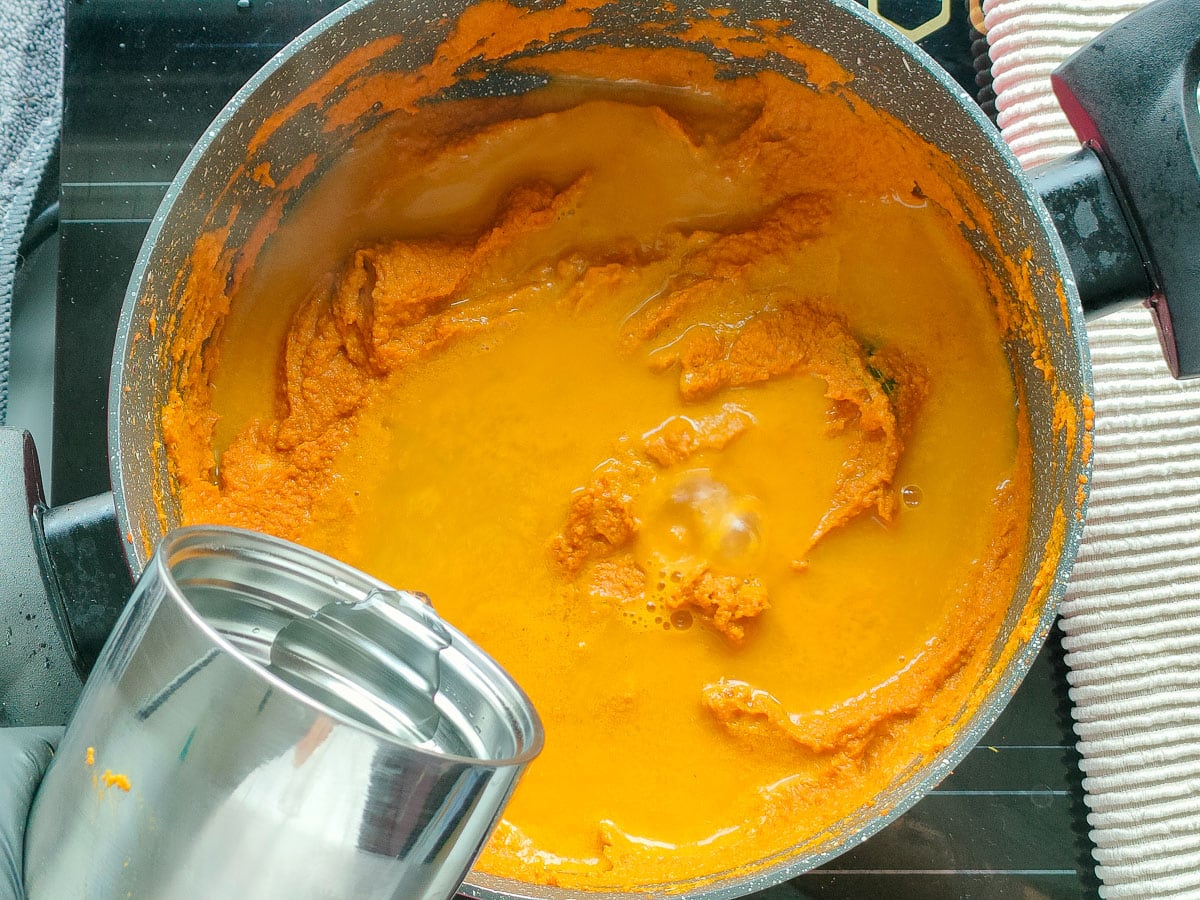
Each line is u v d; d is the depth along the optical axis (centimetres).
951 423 41
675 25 39
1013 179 36
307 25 45
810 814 39
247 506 40
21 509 37
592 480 40
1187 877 41
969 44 45
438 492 40
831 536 41
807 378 41
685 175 42
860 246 42
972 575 40
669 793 39
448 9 37
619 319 41
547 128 42
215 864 26
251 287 41
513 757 27
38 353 47
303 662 29
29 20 48
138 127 44
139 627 27
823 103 40
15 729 36
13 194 48
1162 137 34
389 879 27
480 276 41
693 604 40
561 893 35
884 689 40
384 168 42
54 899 28
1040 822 43
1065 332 36
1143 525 41
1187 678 41
